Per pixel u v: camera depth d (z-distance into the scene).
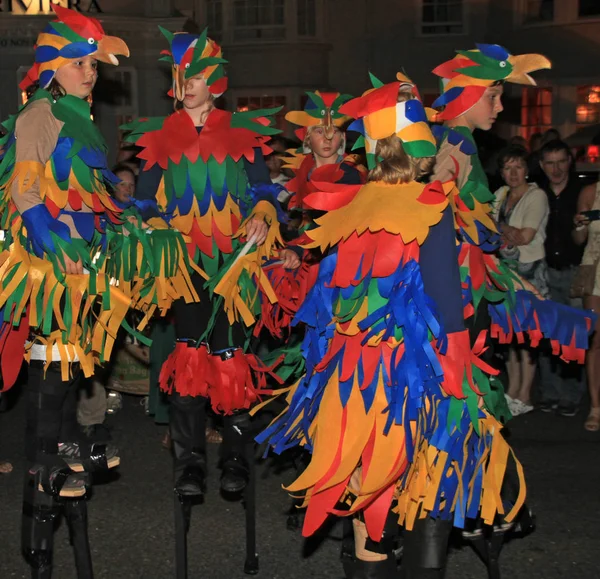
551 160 6.06
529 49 15.72
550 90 15.61
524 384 6.15
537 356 6.20
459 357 2.61
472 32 16.14
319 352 2.82
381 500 2.64
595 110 15.38
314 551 3.96
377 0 16.19
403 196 2.60
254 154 3.60
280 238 3.60
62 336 3.17
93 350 3.25
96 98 14.26
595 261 5.61
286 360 3.68
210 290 3.46
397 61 16.27
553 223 6.12
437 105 3.34
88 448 3.30
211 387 3.45
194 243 3.52
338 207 2.74
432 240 2.58
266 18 16.39
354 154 4.02
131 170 5.91
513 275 3.60
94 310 3.48
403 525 2.81
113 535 4.14
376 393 2.60
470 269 3.24
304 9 16.28
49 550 3.22
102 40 3.25
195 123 3.58
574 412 6.14
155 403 5.45
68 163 3.15
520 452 5.32
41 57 3.22
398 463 2.58
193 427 3.43
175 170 3.52
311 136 3.97
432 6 16.12
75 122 3.19
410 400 2.58
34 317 3.11
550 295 6.21
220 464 4.00
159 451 5.42
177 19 14.34
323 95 3.97
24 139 3.10
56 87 3.26
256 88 16.50
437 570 2.71
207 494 4.64
